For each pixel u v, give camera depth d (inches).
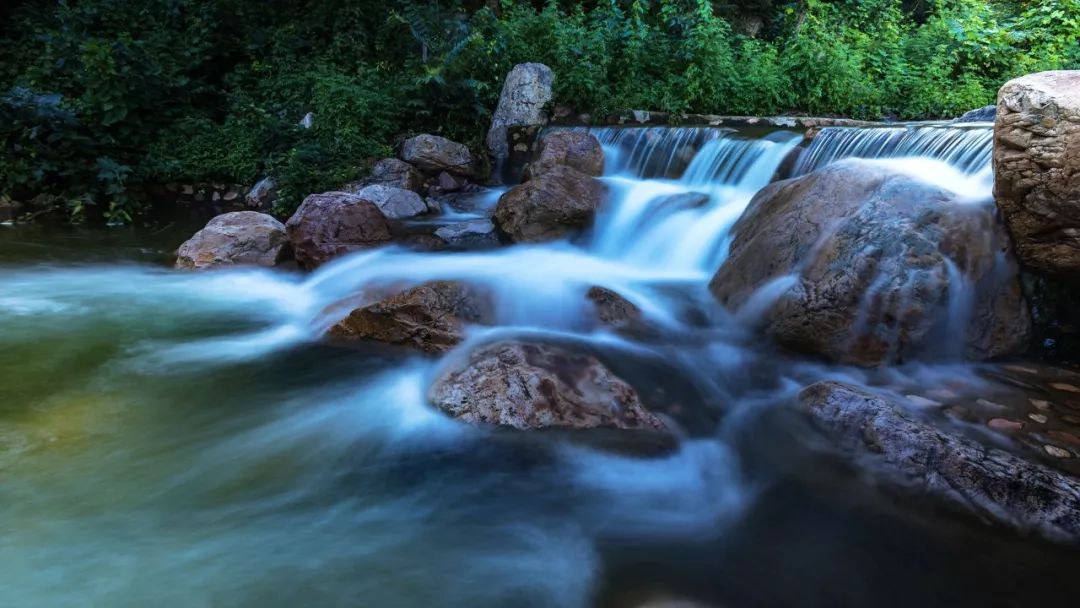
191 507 142.8
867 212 213.2
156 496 145.8
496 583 124.0
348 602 118.0
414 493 150.3
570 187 353.4
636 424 171.8
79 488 146.7
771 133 372.8
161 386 198.5
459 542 135.3
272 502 146.0
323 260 321.4
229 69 570.3
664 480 156.6
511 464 159.6
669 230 320.8
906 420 156.2
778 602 119.2
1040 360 208.1
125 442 166.4
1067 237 186.5
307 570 125.6
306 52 575.5
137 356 221.0
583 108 485.7
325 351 225.8
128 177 434.6
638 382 193.5
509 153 477.4
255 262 331.3
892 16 612.7
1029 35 571.5
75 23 526.3
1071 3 574.9
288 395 194.4
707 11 498.6
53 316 257.9
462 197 442.0
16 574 120.2
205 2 578.6
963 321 203.5
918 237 200.4
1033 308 209.6
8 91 455.2
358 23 569.0
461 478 155.6
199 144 473.4
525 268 301.6
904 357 201.9
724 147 366.6
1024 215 192.5
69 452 160.6
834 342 202.7
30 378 200.7
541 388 174.2
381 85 512.7
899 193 214.1
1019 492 134.0
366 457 163.3
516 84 485.7
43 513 137.4
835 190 229.3
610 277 290.4
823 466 158.6
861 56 504.4
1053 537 128.6
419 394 189.6
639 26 517.7
